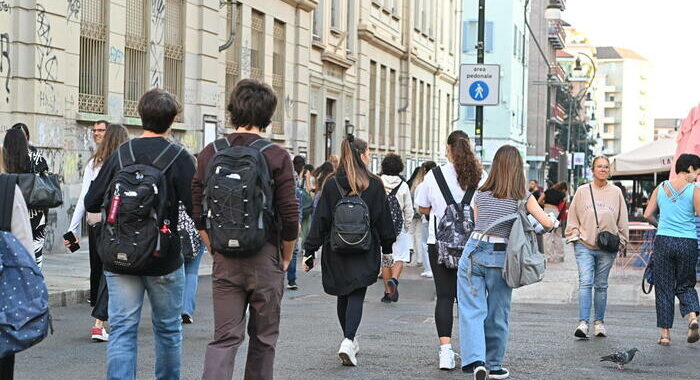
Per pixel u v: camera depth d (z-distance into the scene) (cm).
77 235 1559
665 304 1683
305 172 3192
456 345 1647
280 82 4616
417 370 1388
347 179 1427
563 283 2702
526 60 12444
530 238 1292
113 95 3136
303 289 2538
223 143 984
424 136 7544
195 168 1012
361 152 1486
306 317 1958
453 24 8581
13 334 891
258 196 941
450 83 8525
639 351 1611
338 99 5528
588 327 1734
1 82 2627
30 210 1372
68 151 2895
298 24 4756
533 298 2431
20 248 915
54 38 2791
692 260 1680
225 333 981
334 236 1408
